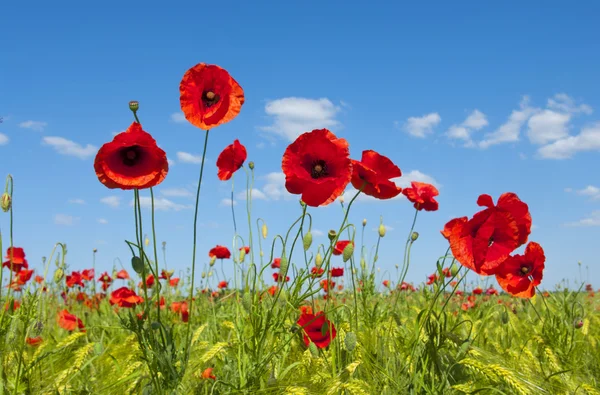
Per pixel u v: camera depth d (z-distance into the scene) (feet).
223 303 4.31
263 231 3.53
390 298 4.45
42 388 2.56
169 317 3.79
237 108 2.29
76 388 2.65
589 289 6.43
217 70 2.27
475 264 2.27
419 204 3.46
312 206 2.39
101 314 4.89
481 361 2.48
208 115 2.24
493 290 5.54
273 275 4.53
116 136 2.08
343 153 2.37
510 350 2.95
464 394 2.48
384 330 3.03
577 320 3.41
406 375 2.59
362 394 2.26
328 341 2.81
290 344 2.92
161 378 2.29
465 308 4.52
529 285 2.59
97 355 2.62
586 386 2.57
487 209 2.26
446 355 2.70
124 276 5.72
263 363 2.42
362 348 2.68
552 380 2.73
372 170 2.53
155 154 2.15
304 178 2.35
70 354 2.94
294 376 2.65
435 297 2.52
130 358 2.74
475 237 2.31
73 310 5.10
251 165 3.38
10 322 2.47
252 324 2.51
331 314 2.99
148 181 2.15
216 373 2.69
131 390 2.40
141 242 2.21
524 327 3.90
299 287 2.52
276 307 2.75
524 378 2.36
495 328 3.77
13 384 2.41
